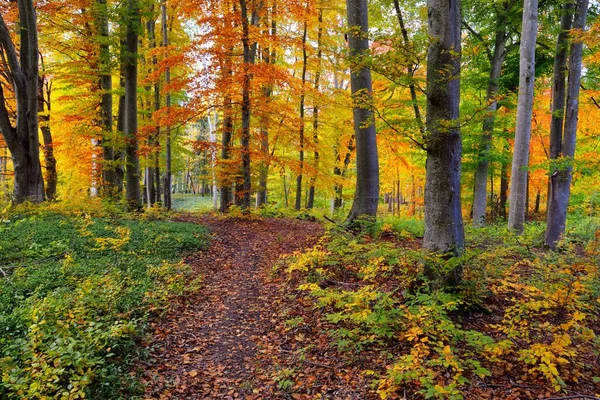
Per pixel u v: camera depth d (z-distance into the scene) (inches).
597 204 581.9
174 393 170.4
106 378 162.7
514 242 377.4
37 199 504.7
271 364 194.1
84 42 608.7
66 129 722.2
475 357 177.6
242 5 508.7
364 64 225.1
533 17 404.8
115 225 442.0
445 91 218.8
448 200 223.6
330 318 197.5
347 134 742.5
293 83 546.9
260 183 809.5
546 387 155.4
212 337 225.5
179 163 874.1
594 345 177.5
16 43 629.9
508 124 589.0
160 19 799.7
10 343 173.2
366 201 426.0
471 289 222.4
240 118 628.1
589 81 554.3
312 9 575.5
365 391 163.8
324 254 301.3
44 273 264.8
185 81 517.7
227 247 425.7
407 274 246.7
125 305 235.3
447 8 214.2
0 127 478.9
